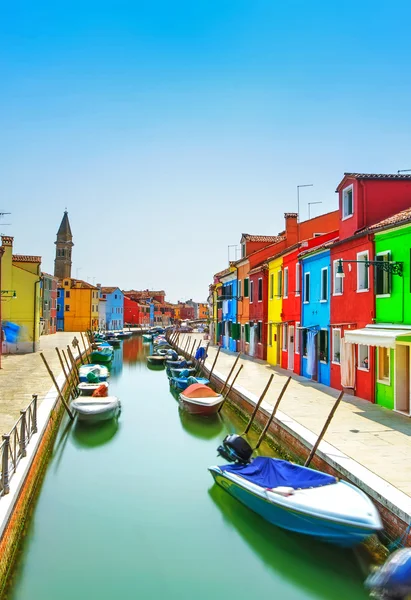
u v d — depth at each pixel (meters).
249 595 7.30
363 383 16.12
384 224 14.58
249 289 32.81
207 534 9.20
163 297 123.19
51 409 15.14
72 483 11.80
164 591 7.39
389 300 14.45
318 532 7.98
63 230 93.44
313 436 11.38
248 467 10.29
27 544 8.78
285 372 23.61
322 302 19.75
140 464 13.30
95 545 8.77
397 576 5.95
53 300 60.59
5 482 8.17
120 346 58.50
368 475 8.66
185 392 19.72
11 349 36.78
